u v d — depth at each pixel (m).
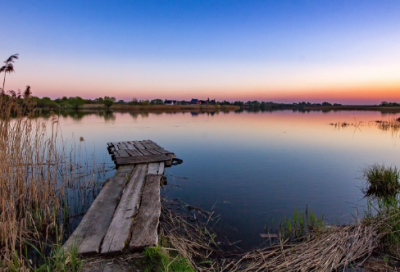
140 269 2.94
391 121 22.80
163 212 5.02
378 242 3.76
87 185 6.66
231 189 6.38
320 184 6.73
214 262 3.54
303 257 3.47
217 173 7.75
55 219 4.54
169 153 9.53
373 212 5.07
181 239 3.96
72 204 5.52
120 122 24.78
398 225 3.91
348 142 12.91
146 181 6.09
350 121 25.11
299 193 6.11
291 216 4.93
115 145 11.54
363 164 8.67
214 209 5.23
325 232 4.15
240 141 13.48
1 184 4.04
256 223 4.65
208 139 14.27
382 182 6.18
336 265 3.30
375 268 3.27
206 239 4.11
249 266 3.41
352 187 6.50
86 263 3.00
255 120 27.50
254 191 6.23
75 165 8.48
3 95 4.17
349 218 4.86
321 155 10.08
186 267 3.09
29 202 4.76
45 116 23.64
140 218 4.05
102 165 8.84
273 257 3.58
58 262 2.92
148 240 3.39
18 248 3.70
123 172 7.00
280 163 8.91
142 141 12.82
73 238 3.46
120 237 3.45
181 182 6.91
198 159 9.57
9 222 3.48
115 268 2.93
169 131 17.92
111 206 4.57
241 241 4.09
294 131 17.36
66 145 12.43
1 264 2.90
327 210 5.22
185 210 5.16
